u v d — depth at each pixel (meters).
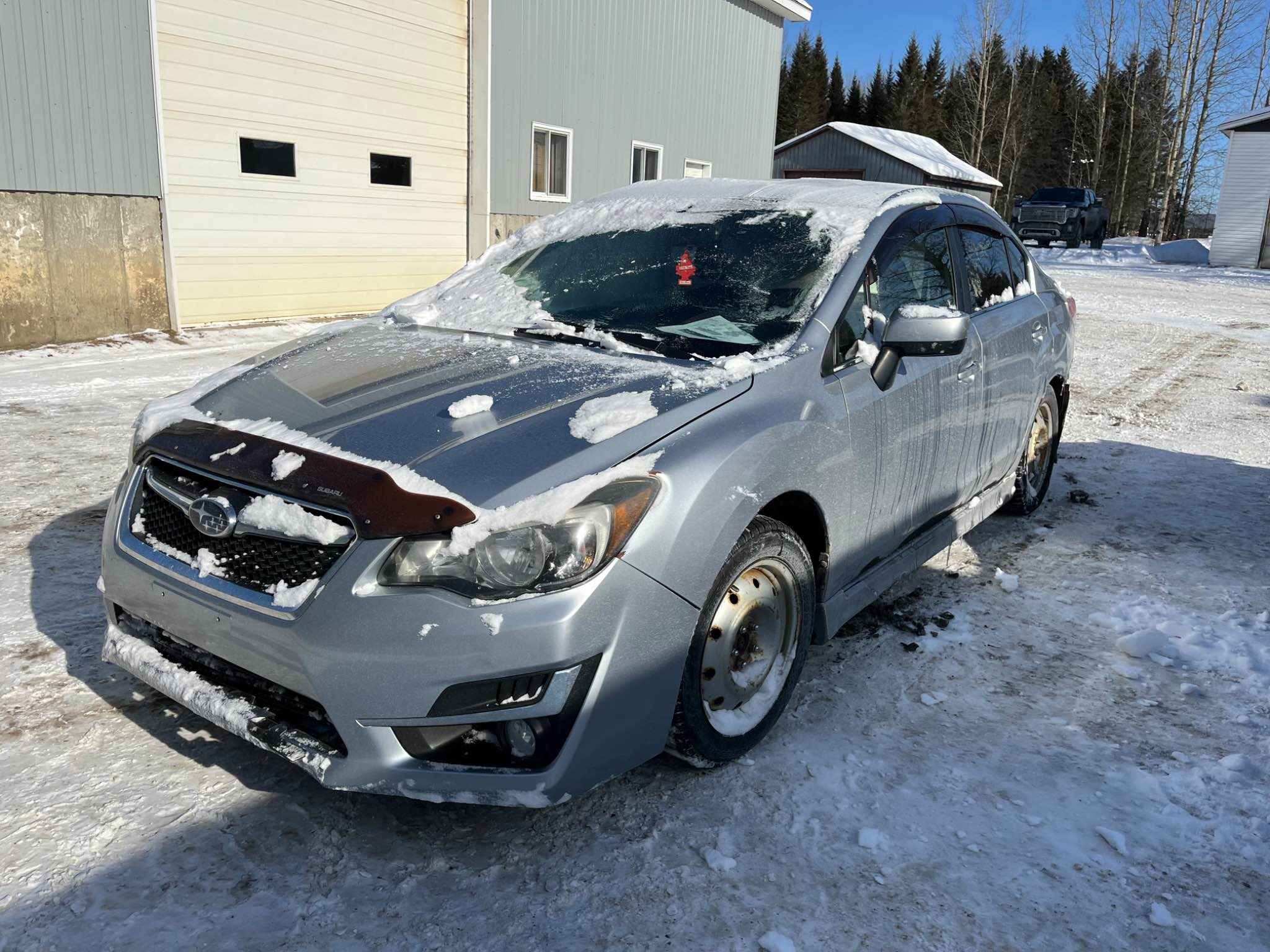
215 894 2.05
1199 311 15.79
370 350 3.01
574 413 2.38
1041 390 4.49
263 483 2.17
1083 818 2.46
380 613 2.00
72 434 5.80
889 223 3.37
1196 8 36.00
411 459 2.18
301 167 11.04
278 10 10.41
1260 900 2.19
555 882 2.14
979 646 3.46
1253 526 4.97
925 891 2.17
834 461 2.73
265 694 2.22
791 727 2.84
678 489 2.22
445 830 2.31
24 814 2.27
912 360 3.19
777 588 2.67
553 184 14.88
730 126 18.62
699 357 2.81
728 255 3.29
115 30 8.98
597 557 2.08
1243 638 3.56
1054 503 5.29
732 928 2.03
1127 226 57.12
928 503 3.46
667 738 2.37
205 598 2.21
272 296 11.08
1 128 8.30
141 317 9.73
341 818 2.33
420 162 12.53
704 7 17.08
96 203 9.13
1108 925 2.09
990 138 55.38
